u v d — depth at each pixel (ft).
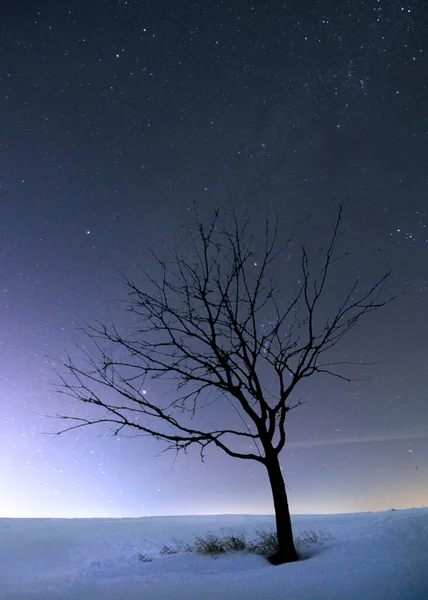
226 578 25.68
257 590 22.38
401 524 31.50
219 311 35.83
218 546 35.17
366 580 21.58
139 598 22.90
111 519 60.75
